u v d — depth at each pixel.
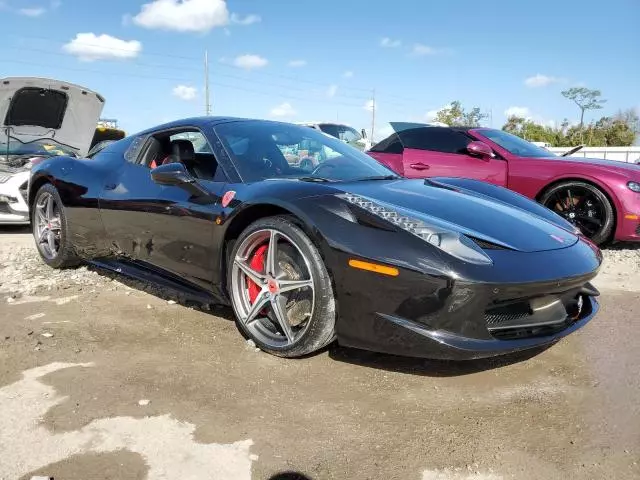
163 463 1.78
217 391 2.28
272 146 3.21
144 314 3.24
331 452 1.86
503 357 2.67
